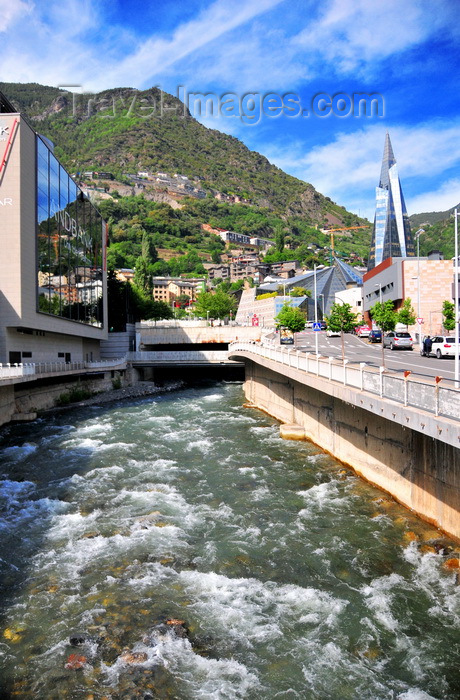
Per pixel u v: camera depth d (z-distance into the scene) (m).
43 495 18.94
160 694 8.68
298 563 13.16
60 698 8.59
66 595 11.75
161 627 10.46
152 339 78.81
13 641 10.11
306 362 25.53
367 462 19.98
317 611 11.06
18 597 11.70
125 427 32.47
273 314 120.06
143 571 12.81
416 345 60.25
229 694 8.70
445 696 8.63
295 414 31.23
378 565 12.93
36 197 40.53
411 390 13.40
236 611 11.05
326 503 17.48
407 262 80.00
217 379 74.25
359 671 9.27
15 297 37.00
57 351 49.69
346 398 18.41
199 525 15.74
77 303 53.50
